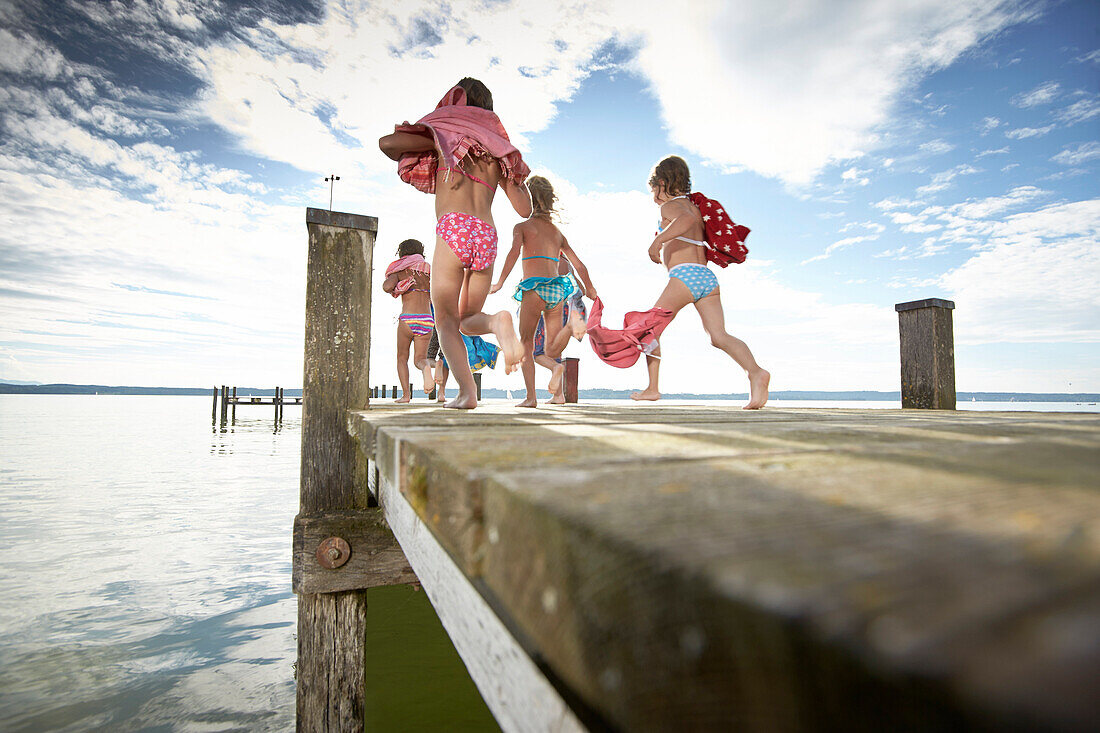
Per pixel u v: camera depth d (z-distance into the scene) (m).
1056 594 0.27
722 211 4.65
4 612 6.24
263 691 4.68
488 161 3.67
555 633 0.52
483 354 5.70
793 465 0.80
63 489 13.95
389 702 3.82
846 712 0.24
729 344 4.32
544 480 0.68
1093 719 0.18
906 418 2.60
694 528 0.45
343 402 2.90
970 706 0.19
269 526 10.53
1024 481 0.65
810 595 0.29
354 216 2.95
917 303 5.01
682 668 0.36
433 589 1.38
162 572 7.75
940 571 0.32
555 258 4.81
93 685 4.71
